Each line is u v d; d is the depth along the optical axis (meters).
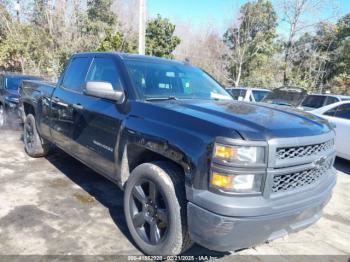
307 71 26.61
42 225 3.31
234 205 2.17
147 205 2.86
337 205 4.61
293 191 2.46
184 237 2.57
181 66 4.12
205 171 2.29
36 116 5.24
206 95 3.75
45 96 4.91
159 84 3.49
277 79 27.38
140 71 3.51
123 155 3.08
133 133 2.90
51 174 4.85
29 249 2.88
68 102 4.15
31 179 4.59
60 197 4.04
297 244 3.38
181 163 2.44
